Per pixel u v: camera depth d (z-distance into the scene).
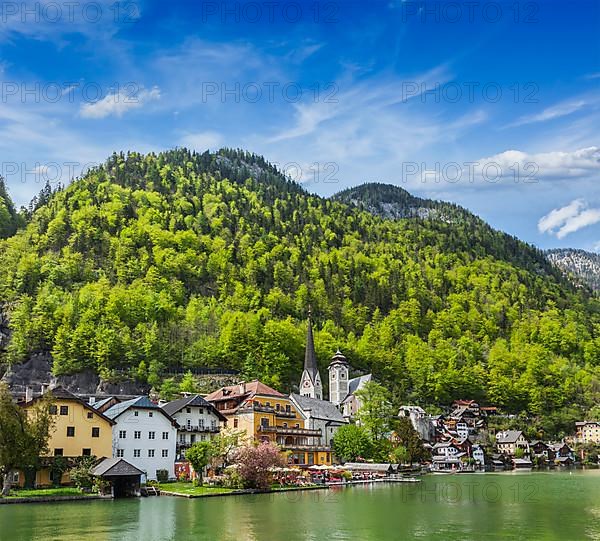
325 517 77.94
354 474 144.75
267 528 69.75
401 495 106.25
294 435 158.62
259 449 111.94
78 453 107.69
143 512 80.44
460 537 65.69
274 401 164.88
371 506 89.44
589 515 81.56
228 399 163.00
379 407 183.12
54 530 67.19
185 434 133.50
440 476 168.12
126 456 115.81
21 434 92.38
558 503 95.38
